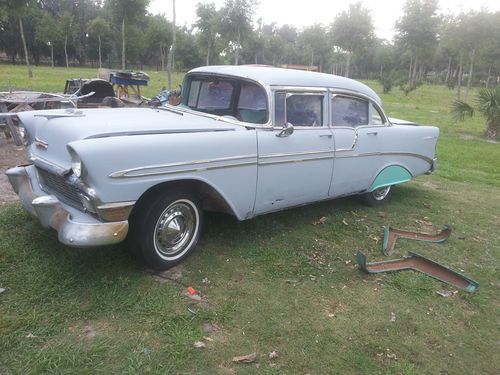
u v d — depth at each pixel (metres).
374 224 5.70
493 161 10.91
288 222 5.39
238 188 4.21
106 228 3.38
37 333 2.98
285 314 3.51
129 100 12.28
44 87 19.59
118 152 3.33
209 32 26.30
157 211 3.71
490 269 4.80
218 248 4.47
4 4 24.27
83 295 3.42
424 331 3.51
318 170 4.97
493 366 3.21
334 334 3.34
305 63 64.94
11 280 3.51
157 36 51.72
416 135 6.37
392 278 4.28
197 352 2.98
